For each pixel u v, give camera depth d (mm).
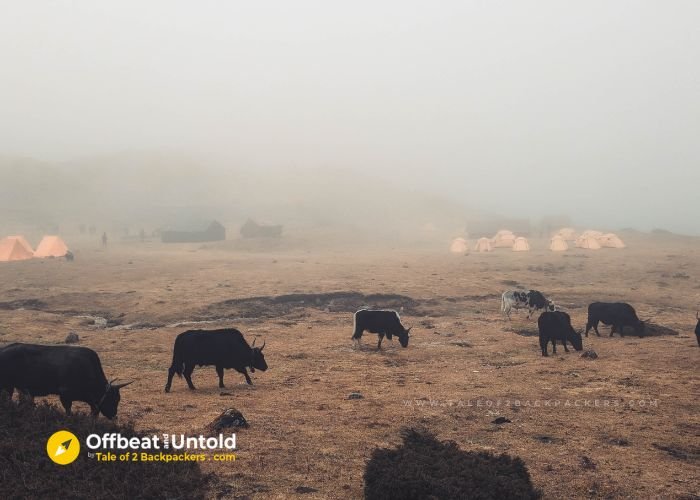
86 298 37406
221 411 13992
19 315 31500
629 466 10742
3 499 7734
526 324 31094
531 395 16234
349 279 45188
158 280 45156
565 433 12727
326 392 16594
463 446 11703
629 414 14273
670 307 37344
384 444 11766
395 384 17766
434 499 8203
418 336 27656
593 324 27516
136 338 26203
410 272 49875
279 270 51219
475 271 51250
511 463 9633
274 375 19234
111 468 8812
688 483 9945
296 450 11188
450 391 16734
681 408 14828
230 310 34562
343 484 9570
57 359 11562
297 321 32125
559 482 9914
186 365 16625
